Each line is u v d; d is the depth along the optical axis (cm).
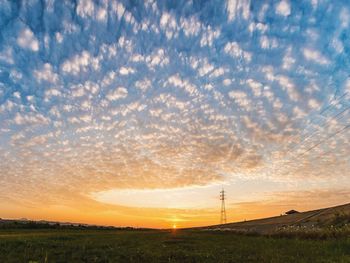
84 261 1783
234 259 1845
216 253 2150
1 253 2030
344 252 2092
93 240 3412
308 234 3684
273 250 2284
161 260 1842
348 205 7131
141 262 1762
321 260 1725
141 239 3738
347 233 3164
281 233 4369
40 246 2536
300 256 1925
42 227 9512
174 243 3072
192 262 1766
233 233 5966
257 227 8475
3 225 8994
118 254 2084
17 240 3011
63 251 2186
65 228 9931
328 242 2711
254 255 2022
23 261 1702
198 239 3788
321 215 7019
